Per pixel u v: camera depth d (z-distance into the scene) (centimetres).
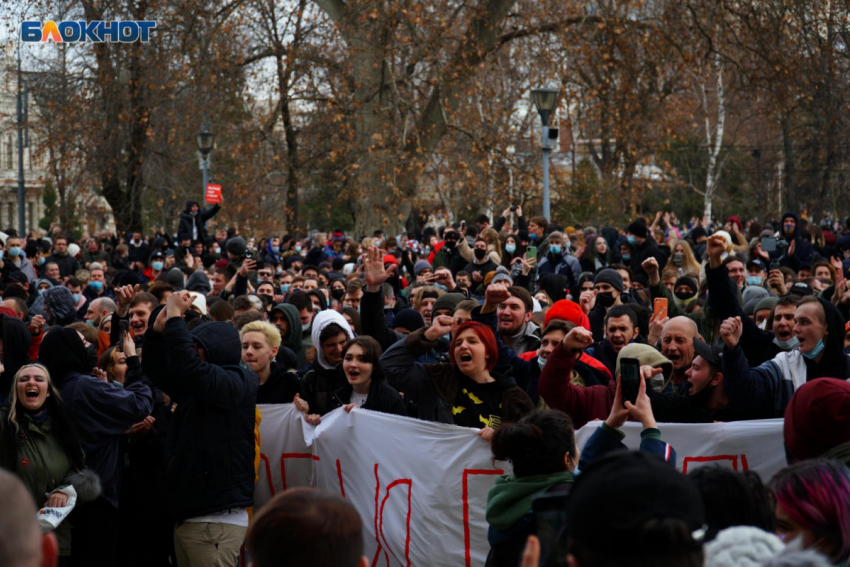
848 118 2848
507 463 490
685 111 2995
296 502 212
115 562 523
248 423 491
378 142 2222
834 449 327
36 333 702
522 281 1020
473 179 2331
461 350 497
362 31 2253
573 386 493
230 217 2919
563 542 215
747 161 4694
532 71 2922
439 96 2295
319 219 4112
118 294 588
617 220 3000
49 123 2427
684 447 480
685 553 180
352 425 533
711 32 2422
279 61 2494
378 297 586
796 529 268
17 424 475
